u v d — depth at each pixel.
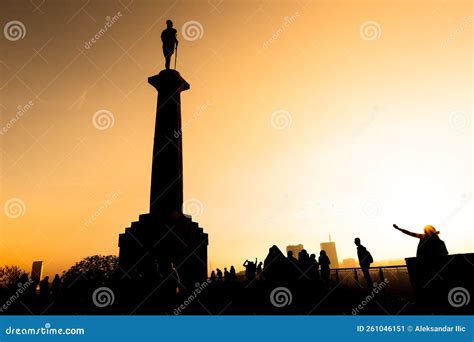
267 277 11.12
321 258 11.39
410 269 6.59
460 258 5.96
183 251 16.59
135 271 15.16
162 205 17.45
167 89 20.08
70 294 12.15
